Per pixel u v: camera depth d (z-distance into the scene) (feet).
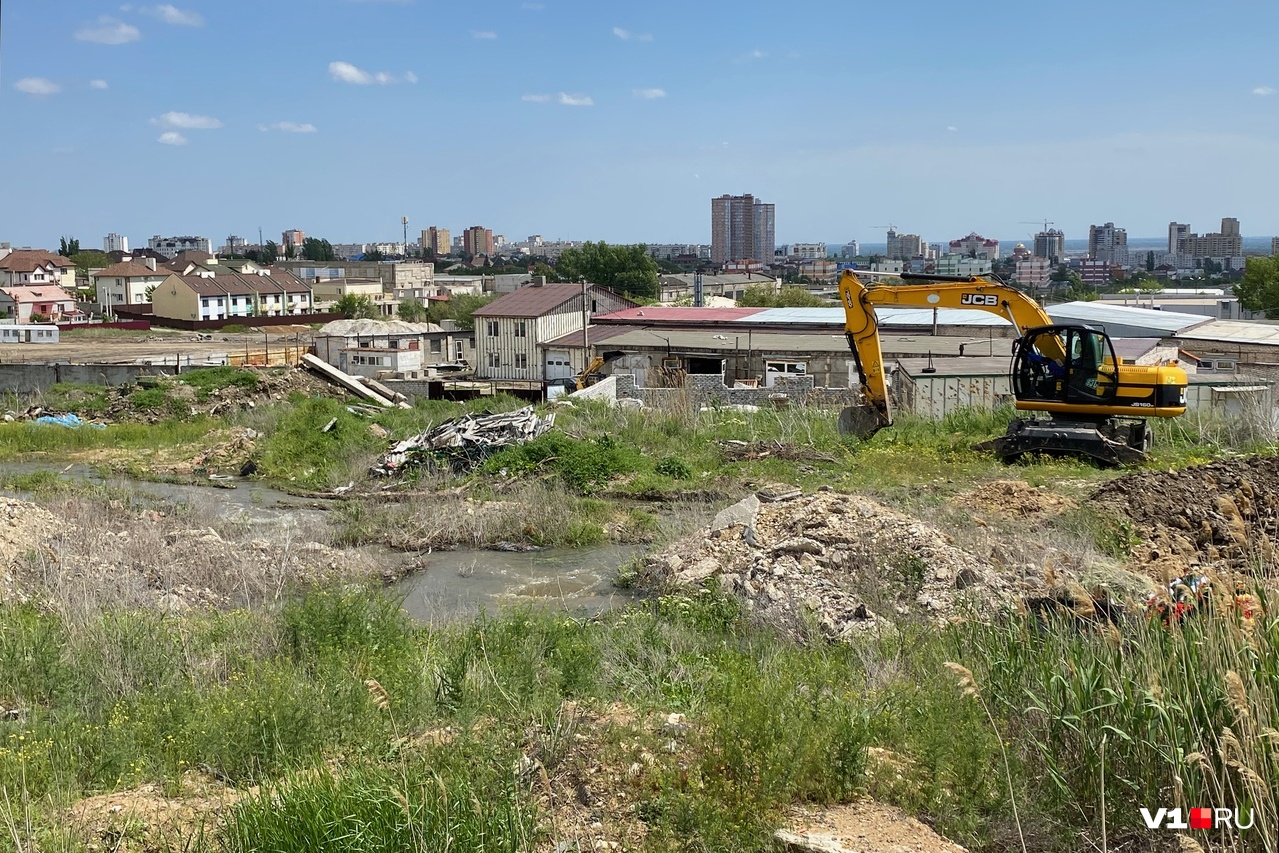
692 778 18.54
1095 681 19.36
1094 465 57.67
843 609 32.76
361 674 26.40
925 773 19.26
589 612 38.11
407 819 16.21
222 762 20.51
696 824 17.21
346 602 31.19
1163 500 42.93
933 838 17.56
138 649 27.45
